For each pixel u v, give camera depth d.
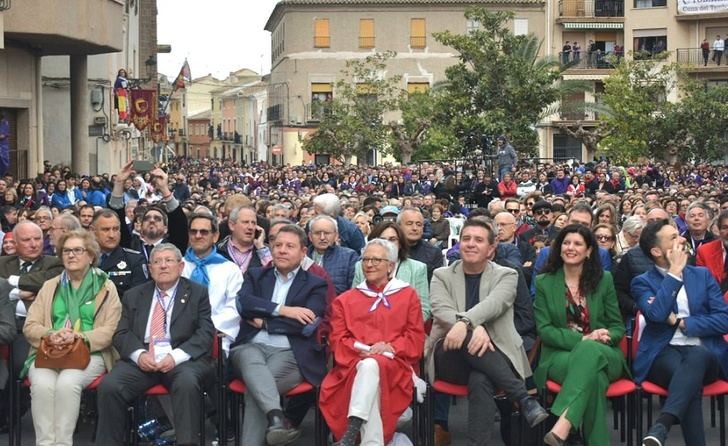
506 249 11.40
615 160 50.97
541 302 9.52
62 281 9.72
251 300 9.41
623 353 9.46
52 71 39.94
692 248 13.27
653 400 11.72
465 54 42.06
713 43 64.50
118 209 12.29
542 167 40.56
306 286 9.52
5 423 10.16
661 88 51.38
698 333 9.11
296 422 9.87
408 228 11.59
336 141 63.78
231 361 9.38
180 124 133.25
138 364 9.08
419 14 76.75
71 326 9.53
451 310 9.26
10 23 26.72
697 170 45.47
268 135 92.12
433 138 59.66
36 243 10.44
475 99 41.66
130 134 49.03
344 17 77.44
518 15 73.56
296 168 55.00
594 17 68.56
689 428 9.03
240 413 10.66
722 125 49.84
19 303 10.13
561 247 9.50
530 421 8.77
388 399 8.76
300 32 77.75
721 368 9.23
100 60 43.44
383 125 63.97
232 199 13.12
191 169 66.25
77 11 28.19
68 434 9.14
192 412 9.01
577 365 8.85
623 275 10.50
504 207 15.49
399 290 9.22
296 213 17.59
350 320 9.13
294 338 9.34
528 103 41.41
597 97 66.75
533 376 9.35
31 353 9.48
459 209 24.44
